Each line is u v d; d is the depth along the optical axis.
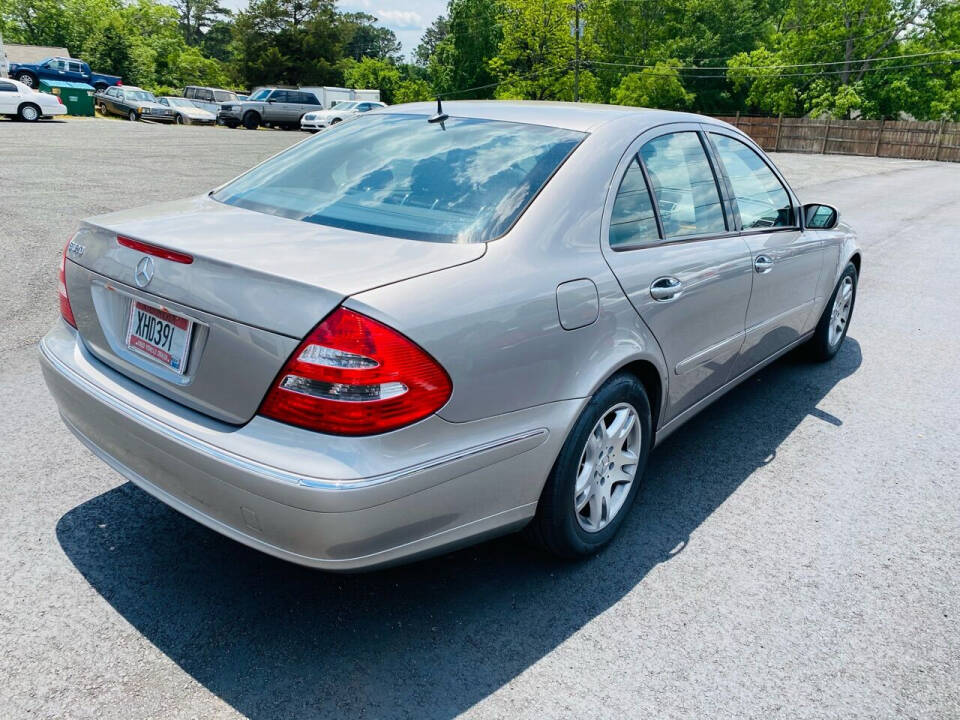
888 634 2.51
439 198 2.56
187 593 2.54
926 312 6.85
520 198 2.52
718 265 3.24
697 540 3.02
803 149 42.53
